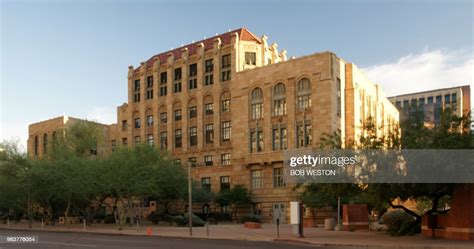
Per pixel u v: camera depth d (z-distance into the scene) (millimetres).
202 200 61031
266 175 61125
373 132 30891
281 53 77625
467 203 25766
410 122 28984
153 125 78375
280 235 32500
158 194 52000
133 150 53375
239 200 60250
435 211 29141
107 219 61812
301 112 59719
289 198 57594
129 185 45812
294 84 60781
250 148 64188
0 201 59688
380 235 31219
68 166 50469
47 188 52188
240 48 69062
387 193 28281
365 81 69562
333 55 59188
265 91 63531
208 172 68625
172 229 42469
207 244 26391
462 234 25953
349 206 38344
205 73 72688
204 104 72062
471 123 27047
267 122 62625
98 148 74312
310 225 46531
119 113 84938
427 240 26281
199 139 71625
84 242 28156
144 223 56312
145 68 81000
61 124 88875
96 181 46438
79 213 65688
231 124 68125
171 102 76062
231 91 67938
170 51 82438
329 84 57625
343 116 61312
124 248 23656
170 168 57719
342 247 24234
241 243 27281
